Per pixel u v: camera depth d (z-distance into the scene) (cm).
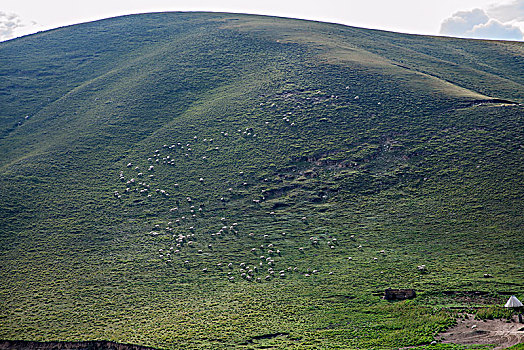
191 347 4009
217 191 7638
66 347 4219
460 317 4038
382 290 4841
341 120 9031
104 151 9094
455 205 6550
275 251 6103
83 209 7331
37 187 7856
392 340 3791
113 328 4509
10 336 4428
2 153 9494
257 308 4741
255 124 9331
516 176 6856
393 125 8700
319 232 6425
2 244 6397
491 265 5106
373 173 7569
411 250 5725
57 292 5366
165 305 4991
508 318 3884
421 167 7519
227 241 6444
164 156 8788
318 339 3994
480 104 9056
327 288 5047
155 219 7088
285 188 7500
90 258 6162
